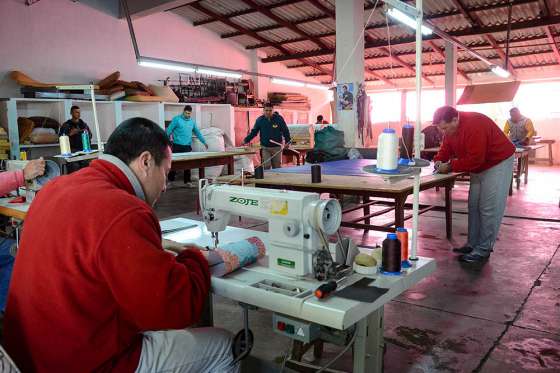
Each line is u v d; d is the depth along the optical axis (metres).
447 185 4.62
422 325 2.84
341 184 3.88
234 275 1.58
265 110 8.53
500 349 2.53
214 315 3.06
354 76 7.47
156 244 1.15
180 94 10.62
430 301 3.21
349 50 7.45
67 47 9.41
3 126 7.65
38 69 9.00
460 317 2.95
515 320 2.88
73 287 1.11
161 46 11.23
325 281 1.50
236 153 6.98
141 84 9.52
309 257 1.52
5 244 2.64
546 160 13.29
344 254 1.62
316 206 1.47
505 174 3.86
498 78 13.92
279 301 1.37
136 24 10.64
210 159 6.48
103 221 1.11
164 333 1.42
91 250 1.09
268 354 2.52
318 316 1.29
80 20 9.59
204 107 11.02
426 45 12.00
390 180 1.62
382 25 10.73
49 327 1.14
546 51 11.86
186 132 8.90
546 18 9.52
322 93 16.17
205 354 1.47
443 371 2.31
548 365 2.36
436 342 2.62
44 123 8.09
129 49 10.55
